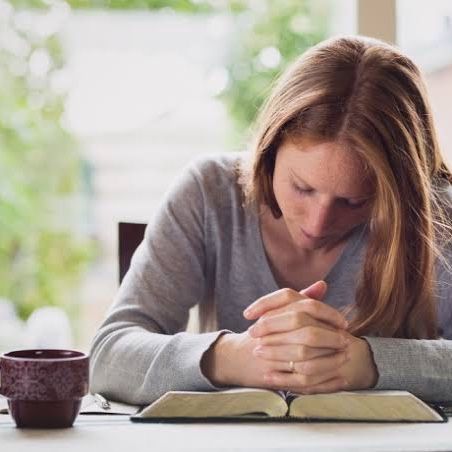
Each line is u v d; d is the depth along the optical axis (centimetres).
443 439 118
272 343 139
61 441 117
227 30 479
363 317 162
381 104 152
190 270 181
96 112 492
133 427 126
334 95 152
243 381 141
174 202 184
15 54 496
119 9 486
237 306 183
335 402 131
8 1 494
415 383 145
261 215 181
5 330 479
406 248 160
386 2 256
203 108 481
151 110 487
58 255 498
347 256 179
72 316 496
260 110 177
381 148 150
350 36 169
